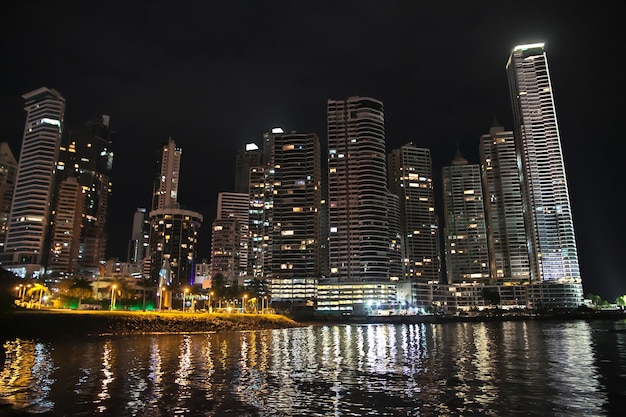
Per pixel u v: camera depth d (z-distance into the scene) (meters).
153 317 121.88
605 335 115.75
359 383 44.38
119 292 186.62
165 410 33.19
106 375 47.53
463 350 77.69
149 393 38.66
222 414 32.38
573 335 116.44
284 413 32.78
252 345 87.31
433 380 46.12
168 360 60.69
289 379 46.56
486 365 57.28
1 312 97.44
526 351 74.50
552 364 57.66
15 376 46.53
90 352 70.19
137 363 57.16
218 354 69.19
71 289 184.38
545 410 33.50
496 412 33.03
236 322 152.75
